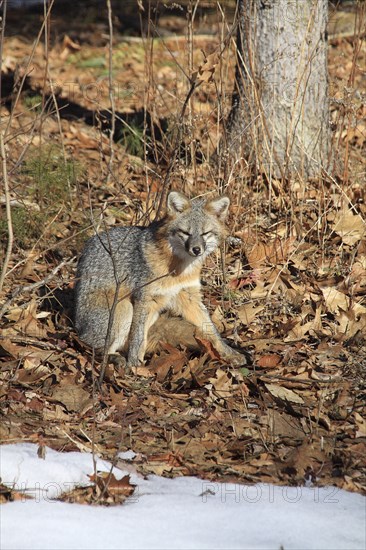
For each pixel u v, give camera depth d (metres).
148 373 10.44
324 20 15.62
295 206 14.51
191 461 8.30
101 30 27.73
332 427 9.14
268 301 12.24
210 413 9.28
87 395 9.48
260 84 14.77
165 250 11.00
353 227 13.80
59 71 23.50
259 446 8.59
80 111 20.09
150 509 7.25
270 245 13.47
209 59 12.04
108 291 11.35
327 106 15.90
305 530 6.99
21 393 9.42
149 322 11.27
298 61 15.34
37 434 8.56
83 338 11.27
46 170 14.91
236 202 14.26
